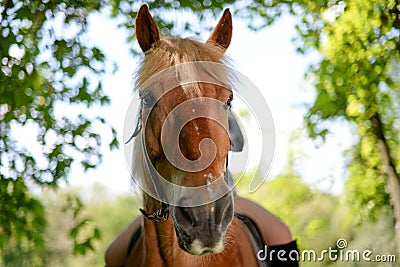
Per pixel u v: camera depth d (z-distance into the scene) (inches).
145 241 118.9
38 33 212.1
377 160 255.3
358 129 245.8
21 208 203.0
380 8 203.3
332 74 232.4
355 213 271.0
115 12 231.9
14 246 469.4
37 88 206.8
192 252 95.9
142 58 116.0
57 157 204.2
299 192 323.6
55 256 536.1
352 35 207.5
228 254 119.3
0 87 202.8
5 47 203.5
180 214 98.0
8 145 205.2
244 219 136.2
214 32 124.5
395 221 238.2
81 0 220.2
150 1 233.0
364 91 219.8
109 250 145.0
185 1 233.1
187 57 107.0
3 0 206.7
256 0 248.5
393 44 212.8
